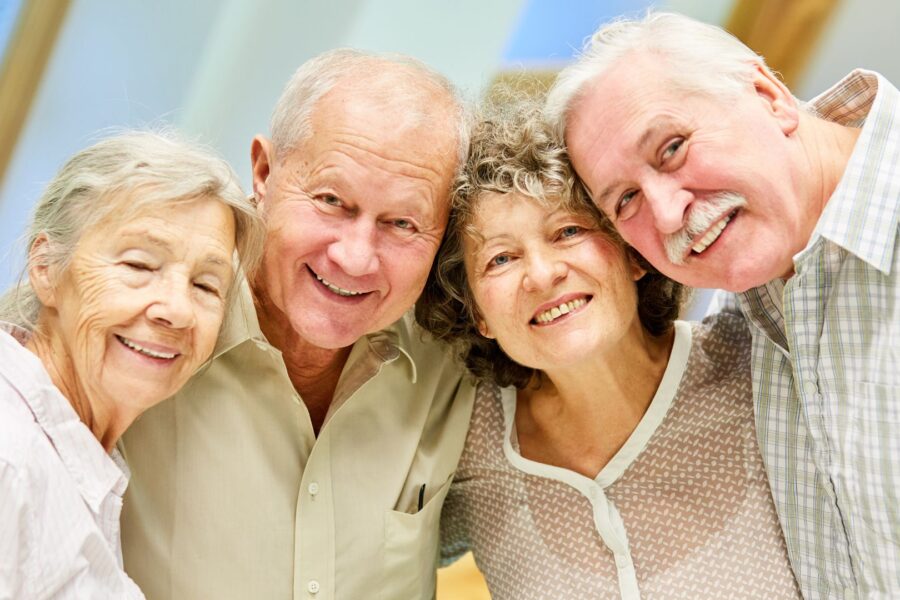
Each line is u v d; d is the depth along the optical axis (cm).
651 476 171
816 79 306
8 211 322
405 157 151
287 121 156
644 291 176
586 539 173
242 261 145
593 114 155
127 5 321
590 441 176
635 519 171
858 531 150
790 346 155
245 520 163
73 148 326
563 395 176
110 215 128
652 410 172
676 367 173
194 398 164
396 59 158
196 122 333
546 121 162
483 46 321
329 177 151
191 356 135
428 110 154
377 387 176
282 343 172
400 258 157
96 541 129
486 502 185
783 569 165
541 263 156
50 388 128
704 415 171
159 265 130
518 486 180
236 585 163
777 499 164
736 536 166
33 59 320
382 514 173
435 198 157
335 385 179
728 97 150
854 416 149
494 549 184
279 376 165
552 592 174
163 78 329
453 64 324
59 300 131
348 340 161
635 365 175
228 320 160
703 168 148
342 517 169
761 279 152
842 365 150
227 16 326
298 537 164
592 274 158
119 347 130
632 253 166
